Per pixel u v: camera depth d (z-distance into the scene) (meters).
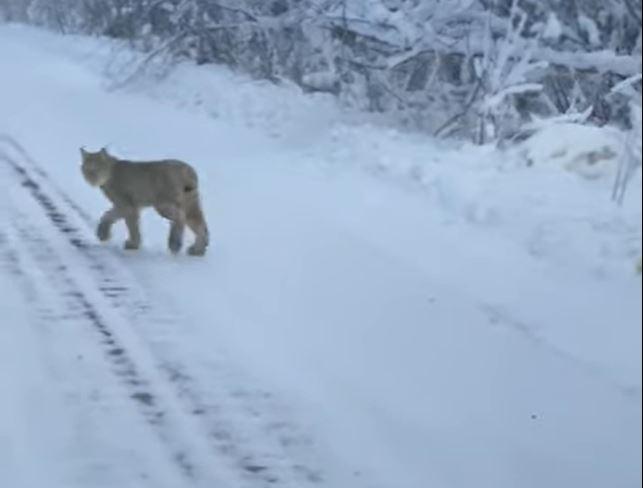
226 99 31.83
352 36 29.05
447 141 24.45
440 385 11.55
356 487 9.56
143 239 17.70
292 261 16.09
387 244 16.75
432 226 17.52
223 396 11.48
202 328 13.50
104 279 15.54
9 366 12.30
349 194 19.94
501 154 21.05
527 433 10.41
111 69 42.12
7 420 10.89
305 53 32.09
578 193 18.03
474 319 13.37
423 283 14.80
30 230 18.28
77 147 25.95
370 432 10.58
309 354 12.55
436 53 26.61
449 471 9.76
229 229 17.97
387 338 12.93
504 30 25.48
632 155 17.56
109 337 13.23
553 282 14.50
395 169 21.22
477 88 25.09
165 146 25.91
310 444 10.40
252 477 9.79
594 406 10.91
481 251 16.03
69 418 10.97
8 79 40.97
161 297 14.69
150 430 10.72
